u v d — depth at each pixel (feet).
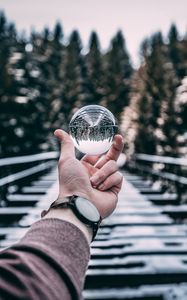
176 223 23.09
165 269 13.82
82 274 2.00
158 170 44.14
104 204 2.76
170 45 198.39
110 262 14.73
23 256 1.78
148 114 117.08
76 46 223.30
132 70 236.22
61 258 1.92
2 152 109.50
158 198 33.30
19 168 38.73
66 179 2.74
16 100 112.78
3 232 19.95
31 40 254.06
